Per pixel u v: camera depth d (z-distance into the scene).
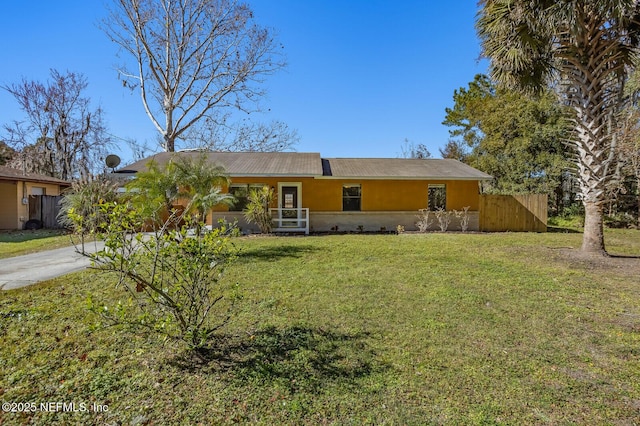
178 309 3.12
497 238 11.94
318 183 14.80
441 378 2.82
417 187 14.96
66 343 3.42
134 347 3.34
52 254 8.67
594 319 4.14
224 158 15.66
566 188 18.41
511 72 8.04
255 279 5.91
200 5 18.12
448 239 11.62
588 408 2.44
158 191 8.12
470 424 2.27
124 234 3.12
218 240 3.39
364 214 14.93
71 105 23.95
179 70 18.81
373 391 2.64
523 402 2.50
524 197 15.20
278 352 3.26
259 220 13.36
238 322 3.98
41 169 23.11
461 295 5.03
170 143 19.22
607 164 7.80
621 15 6.18
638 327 3.90
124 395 2.58
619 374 2.91
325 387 2.69
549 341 3.54
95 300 4.71
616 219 16.56
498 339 3.57
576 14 6.54
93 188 11.73
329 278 6.00
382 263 7.34
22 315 4.15
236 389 2.66
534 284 5.65
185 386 2.70
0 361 3.07
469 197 15.09
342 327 3.87
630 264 7.15
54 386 2.69
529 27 7.10
